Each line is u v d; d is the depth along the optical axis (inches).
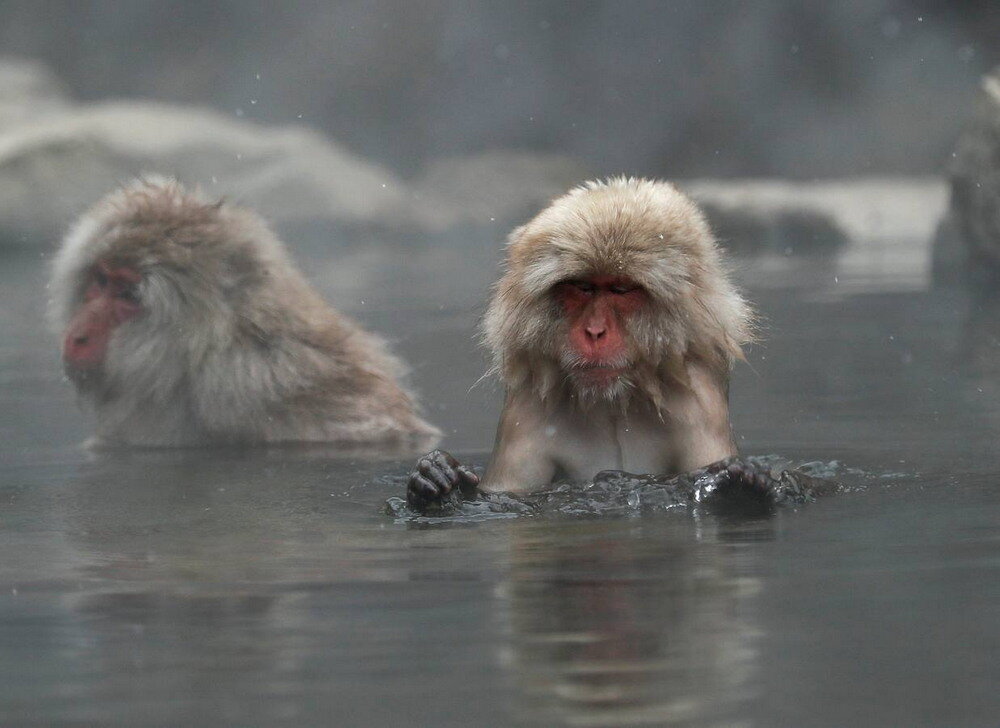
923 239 1353.3
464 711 173.6
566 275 360.8
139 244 509.7
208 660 201.3
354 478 416.2
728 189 1455.5
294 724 170.9
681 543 288.4
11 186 1477.6
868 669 187.8
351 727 168.9
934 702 173.2
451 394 611.5
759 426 491.5
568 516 331.0
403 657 199.6
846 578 246.2
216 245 516.4
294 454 474.0
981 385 555.8
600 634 208.8
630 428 382.3
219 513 354.3
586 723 167.8
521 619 220.5
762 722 166.7
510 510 341.4
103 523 342.0
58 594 253.4
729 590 238.1
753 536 294.4
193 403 509.7
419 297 925.2
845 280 977.5
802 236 1358.3
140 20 2030.0
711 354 375.6
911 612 218.8
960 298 836.0
